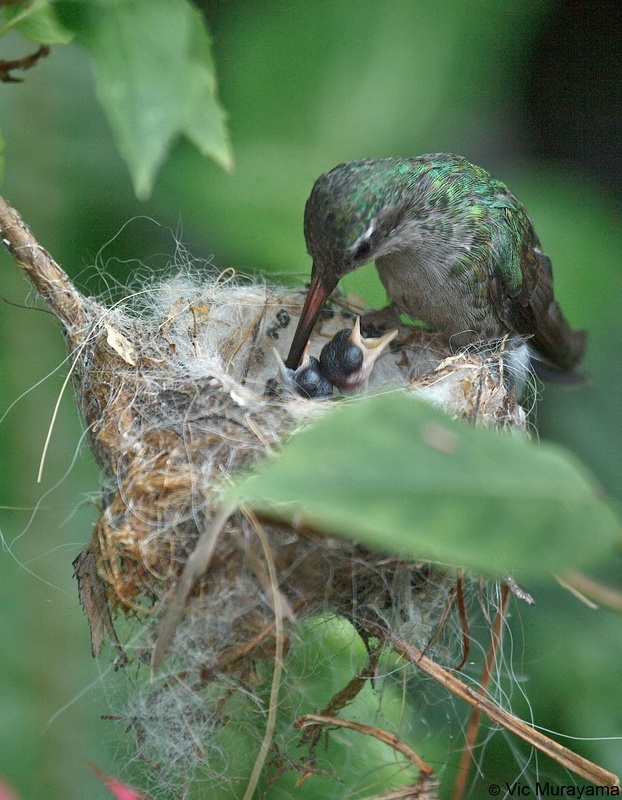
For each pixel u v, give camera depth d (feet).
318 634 15.61
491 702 13.71
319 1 21.33
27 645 15.58
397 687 17.22
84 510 17.11
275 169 21.48
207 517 13.53
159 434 15.06
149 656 13.38
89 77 18.97
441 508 5.75
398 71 21.65
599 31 32.42
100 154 19.58
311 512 5.53
